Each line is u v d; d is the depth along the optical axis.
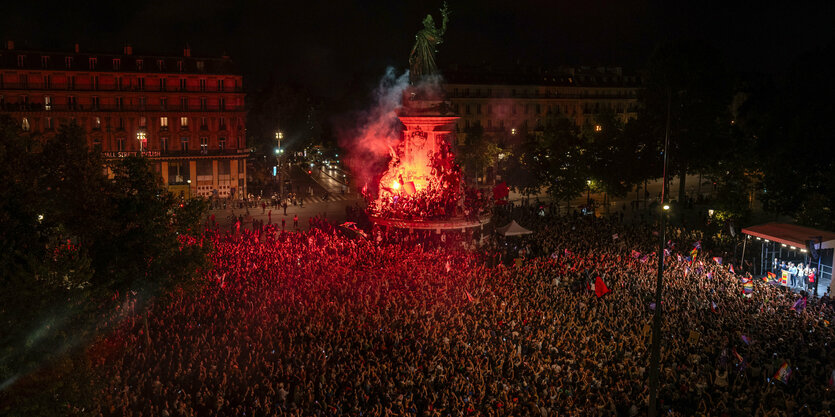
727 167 68.38
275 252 49.66
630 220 75.00
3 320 18.97
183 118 92.56
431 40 64.38
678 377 27.88
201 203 35.47
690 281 42.41
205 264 34.72
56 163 29.17
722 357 28.89
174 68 91.00
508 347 30.92
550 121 118.19
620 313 35.19
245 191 98.00
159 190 33.78
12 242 21.59
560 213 81.31
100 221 30.22
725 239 58.44
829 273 50.62
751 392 26.00
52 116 84.56
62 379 19.66
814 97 61.38
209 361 29.31
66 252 21.95
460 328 33.53
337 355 30.12
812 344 31.34
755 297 39.12
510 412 24.44
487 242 59.34
